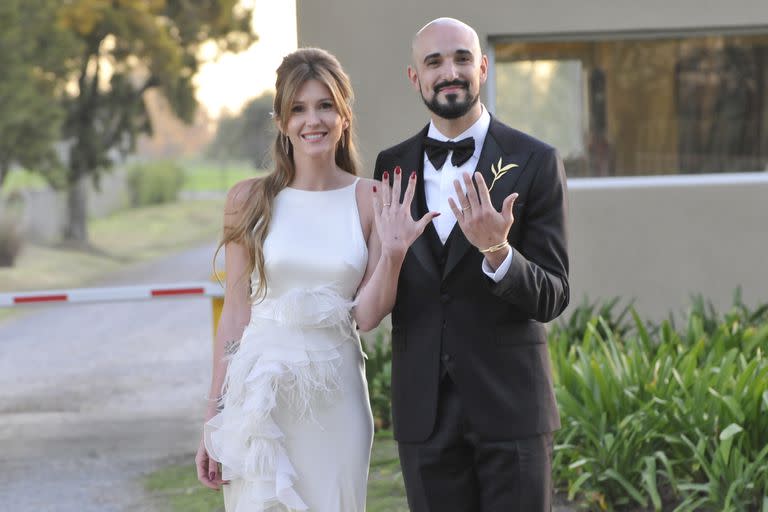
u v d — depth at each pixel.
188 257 24.81
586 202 7.97
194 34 29.47
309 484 3.66
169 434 7.56
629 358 5.94
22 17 25.47
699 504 4.96
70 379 9.86
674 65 8.10
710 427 5.24
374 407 6.88
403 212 3.47
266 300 3.74
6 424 8.01
